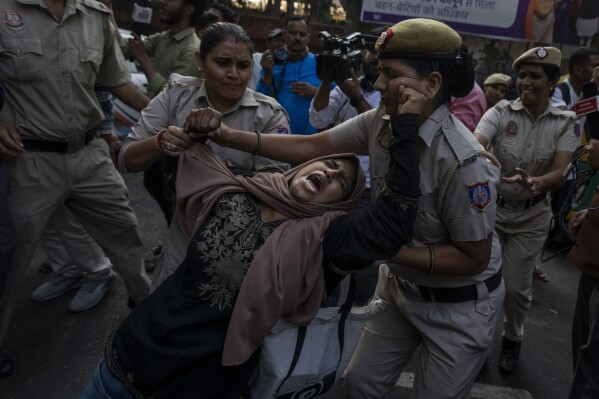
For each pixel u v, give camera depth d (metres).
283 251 1.33
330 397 2.55
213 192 1.47
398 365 1.94
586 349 1.81
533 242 2.77
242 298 1.31
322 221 1.38
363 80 3.32
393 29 1.40
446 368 1.72
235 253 1.35
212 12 4.03
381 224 1.31
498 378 2.89
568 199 2.12
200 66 1.91
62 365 2.63
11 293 2.47
